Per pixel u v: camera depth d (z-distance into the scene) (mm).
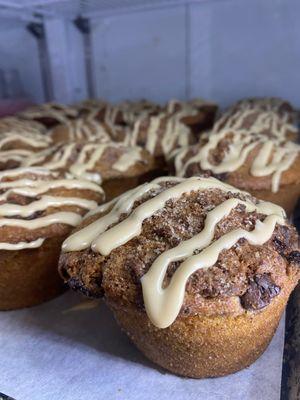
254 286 120
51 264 169
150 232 131
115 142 254
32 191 170
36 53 359
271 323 131
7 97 355
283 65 334
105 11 337
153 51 361
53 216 164
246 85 350
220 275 119
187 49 352
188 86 364
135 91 379
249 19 329
